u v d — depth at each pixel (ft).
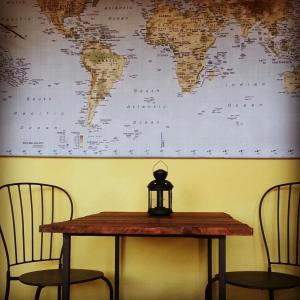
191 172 10.24
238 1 10.39
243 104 10.21
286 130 10.12
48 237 10.34
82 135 10.41
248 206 10.12
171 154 10.24
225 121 10.21
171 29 10.42
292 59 10.21
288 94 10.16
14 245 10.30
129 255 10.18
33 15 10.62
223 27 10.36
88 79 10.47
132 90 10.39
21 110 10.50
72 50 10.53
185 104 10.30
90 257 10.27
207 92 10.28
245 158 10.16
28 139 10.45
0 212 10.41
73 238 10.31
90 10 10.57
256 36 10.30
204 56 10.34
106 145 10.36
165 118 10.30
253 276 8.64
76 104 10.45
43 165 10.45
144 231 6.19
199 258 10.09
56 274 8.83
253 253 10.05
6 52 10.59
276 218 10.03
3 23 10.62
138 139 10.32
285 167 10.11
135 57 10.43
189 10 10.44
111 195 10.33
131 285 10.12
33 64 10.55
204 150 10.21
